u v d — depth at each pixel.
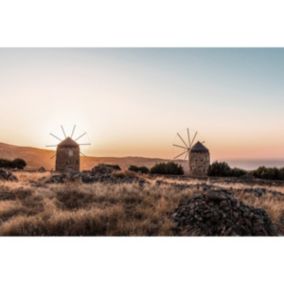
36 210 8.77
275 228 7.80
